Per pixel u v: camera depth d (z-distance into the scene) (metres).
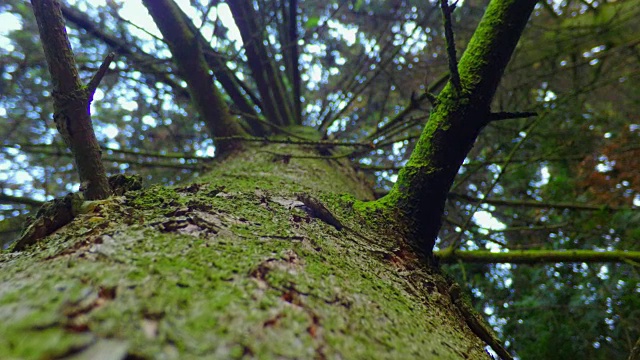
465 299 1.35
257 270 0.78
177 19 2.66
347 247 1.18
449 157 1.47
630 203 3.49
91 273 0.65
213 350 0.53
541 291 3.31
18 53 3.47
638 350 1.46
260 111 4.13
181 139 4.49
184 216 0.99
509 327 3.17
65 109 1.20
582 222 3.35
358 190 2.55
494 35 1.52
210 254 0.80
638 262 2.22
